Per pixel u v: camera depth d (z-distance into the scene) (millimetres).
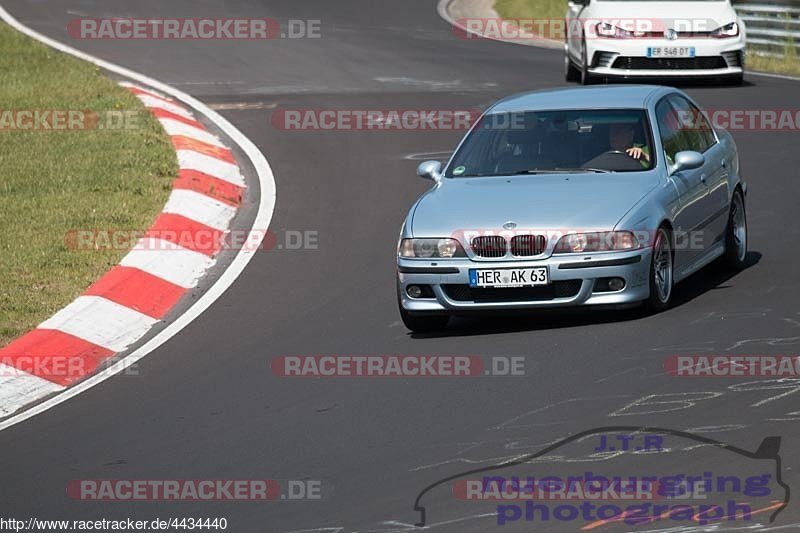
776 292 35281
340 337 34219
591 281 32438
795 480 22016
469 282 32844
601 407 26625
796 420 25031
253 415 28469
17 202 49125
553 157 36156
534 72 79312
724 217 38062
